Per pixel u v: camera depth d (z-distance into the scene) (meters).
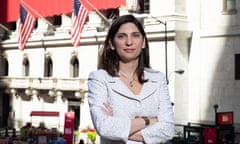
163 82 4.28
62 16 50.50
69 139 29.58
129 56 4.14
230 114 25.78
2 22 52.94
